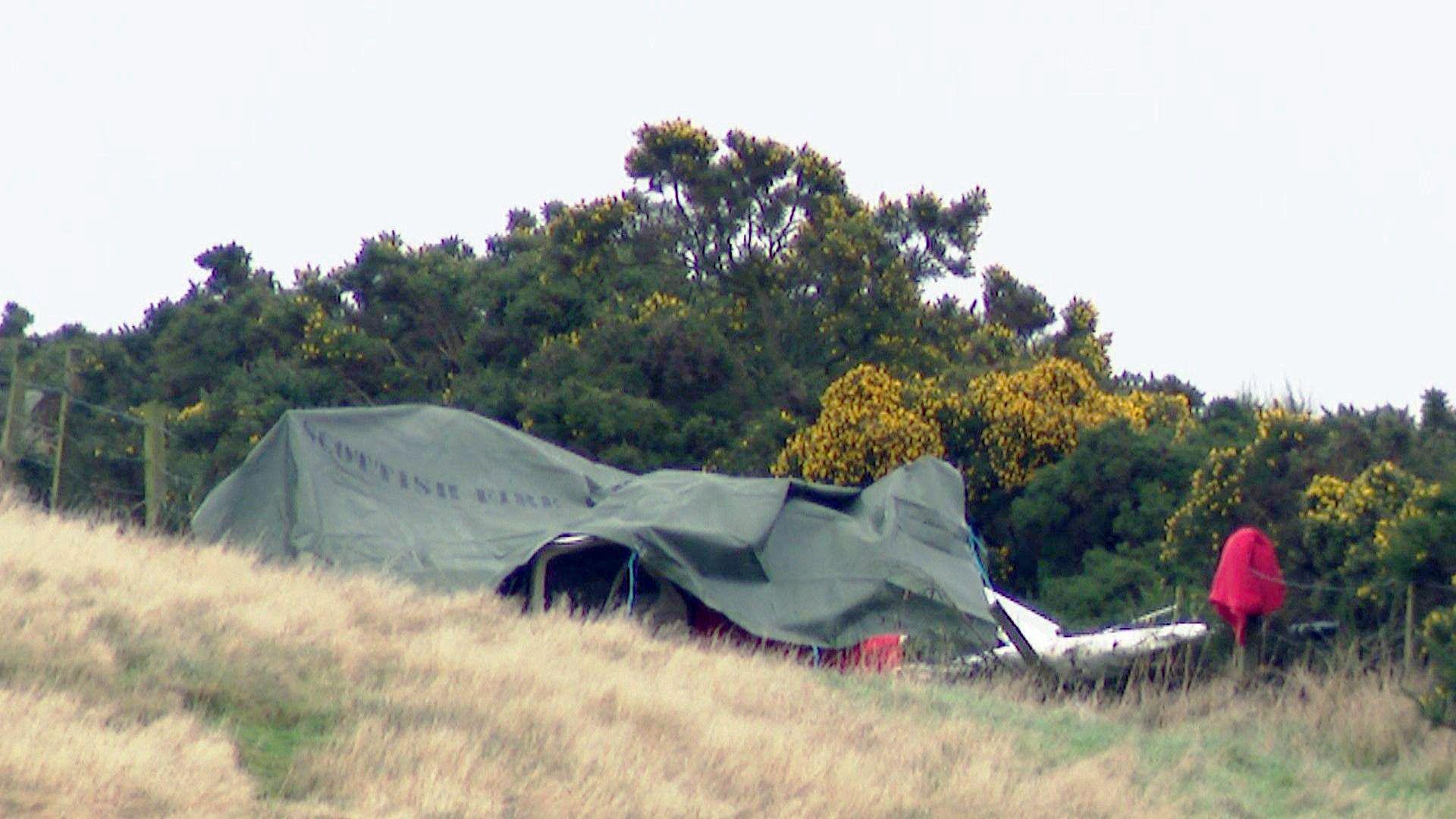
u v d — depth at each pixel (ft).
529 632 154.20
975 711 157.07
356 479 208.33
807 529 212.23
